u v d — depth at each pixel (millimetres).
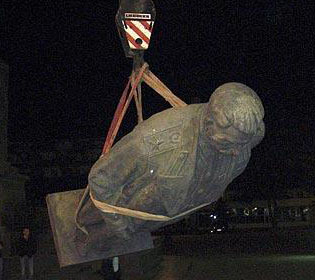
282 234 52500
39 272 20375
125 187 4324
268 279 22969
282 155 61062
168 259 35250
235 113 3902
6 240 23266
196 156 4141
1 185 25016
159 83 4977
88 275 19672
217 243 48906
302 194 71688
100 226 4762
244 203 72750
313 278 22953
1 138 25797
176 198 4273
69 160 41688
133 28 4984
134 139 4215
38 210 27984
